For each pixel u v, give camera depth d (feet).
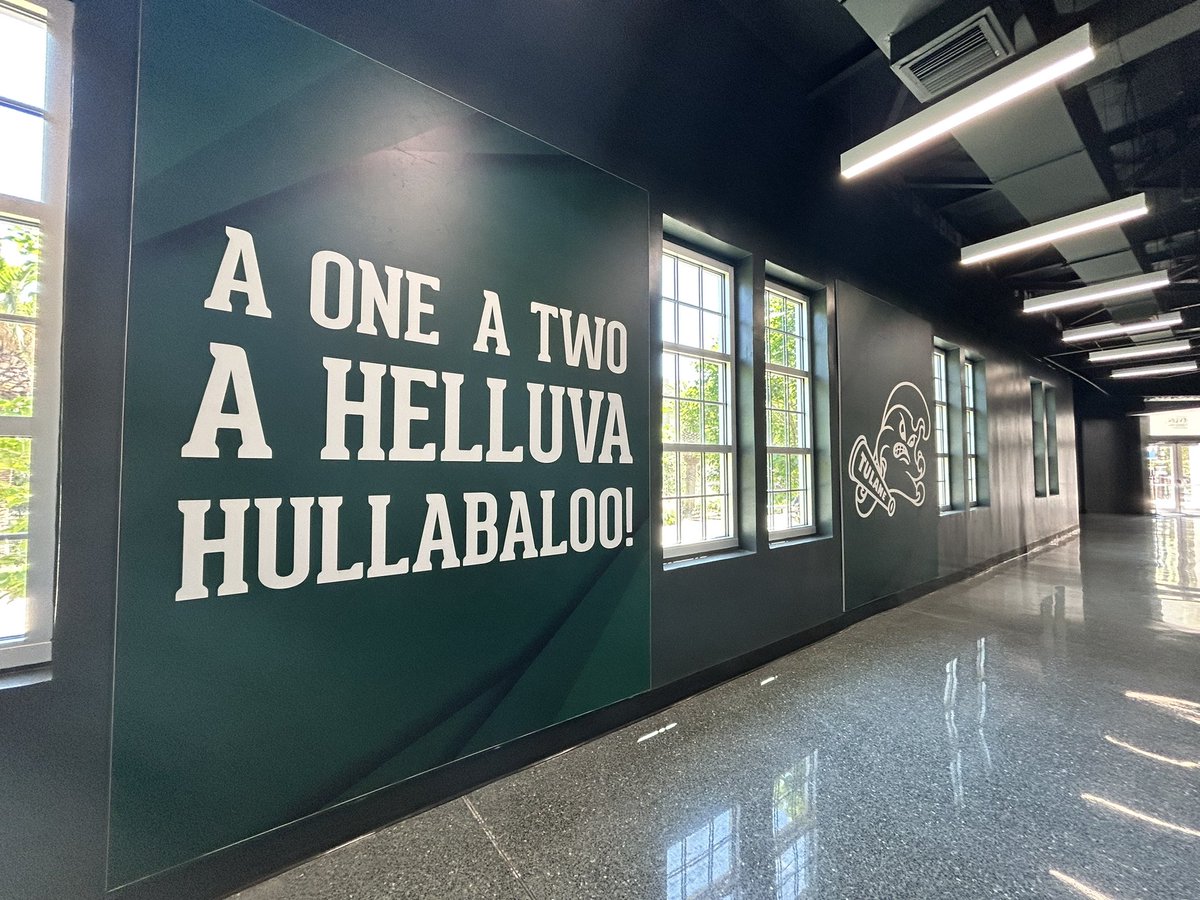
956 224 18.13
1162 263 16.80
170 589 4.41
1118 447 44.42
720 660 9.62
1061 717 8.09
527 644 6.82
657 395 8.71
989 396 21.84
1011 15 7.45
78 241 4.15
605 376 7.91
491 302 6.61
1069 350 29.71
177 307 4.51
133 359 4.31
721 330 10.91
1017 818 5.66
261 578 4.85
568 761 6.90
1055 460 31.55
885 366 14.80
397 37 5.89
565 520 7.30
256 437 4.85
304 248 5.17
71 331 4.12
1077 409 45.75
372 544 5.53
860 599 13.50
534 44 7.20
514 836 5.41
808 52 10.86
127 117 4.35
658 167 8.87
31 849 3.89
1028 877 4.79
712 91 9.80
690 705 8.66
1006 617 13.99
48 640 4.18
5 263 4.13
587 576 7.53
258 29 4.96
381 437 5.62
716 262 10.63
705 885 4.73
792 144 11.71
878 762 6.82
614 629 7.86
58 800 3.98
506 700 6.59
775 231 11.28
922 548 16.33
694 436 10.23
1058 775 6.49
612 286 8.07
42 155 4.24
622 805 5.94
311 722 5.10
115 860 4.14
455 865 4.99
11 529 4.14
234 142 4.80
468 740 6.23
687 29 9.24
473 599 6.32
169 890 4.35
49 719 3.96
